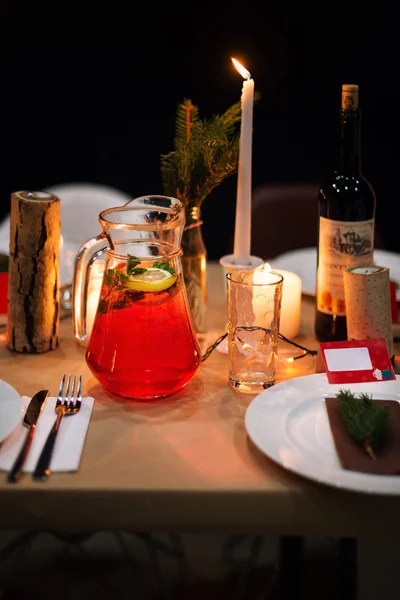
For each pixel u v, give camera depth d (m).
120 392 0.97
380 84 3.85
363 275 1.05
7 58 3.84
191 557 1.79
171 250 0.96
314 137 3.95
